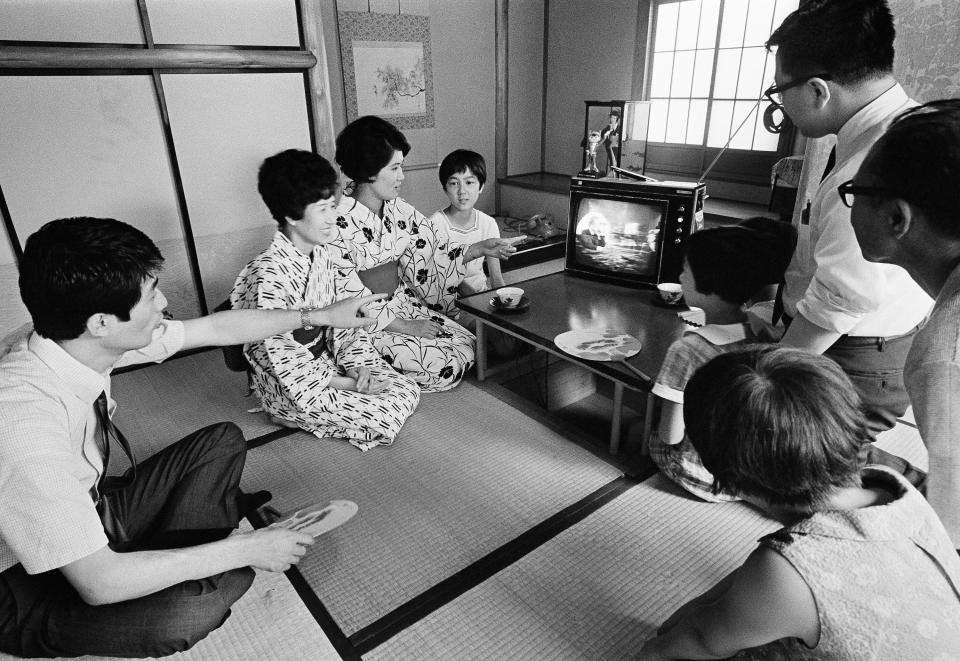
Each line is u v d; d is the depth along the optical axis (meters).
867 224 0.99
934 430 0.94
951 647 0.75
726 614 0.87
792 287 1.79
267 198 2.12
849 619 0.76
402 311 2.83
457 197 2.89
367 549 1.76
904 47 2.58
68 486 1.08
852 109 1.41
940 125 0.85
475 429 2.37
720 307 1.76
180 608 1.25
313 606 1.56
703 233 1.75
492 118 6.11
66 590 1.25
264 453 2.24
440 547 1.76
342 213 2.60
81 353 1.15
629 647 1.44
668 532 1.81
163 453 1.56
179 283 3.22
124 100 2.82
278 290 2.11
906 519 0.79
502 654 1.42
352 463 2.17
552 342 2.14
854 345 1.58
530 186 6.00
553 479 2.06
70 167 2.77
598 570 1.67
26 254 1.06
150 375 2.90
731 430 0.79
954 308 0.89
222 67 3.01
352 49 4.97
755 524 1.84
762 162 4.93
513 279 4.56
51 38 2.59
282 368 2.15
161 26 2.83
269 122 3.27
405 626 1.50
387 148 2.51
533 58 6.17
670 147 5.53
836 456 0.76
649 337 2.18
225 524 1.55
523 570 1.67
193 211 3.15
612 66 5.67
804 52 1.41
